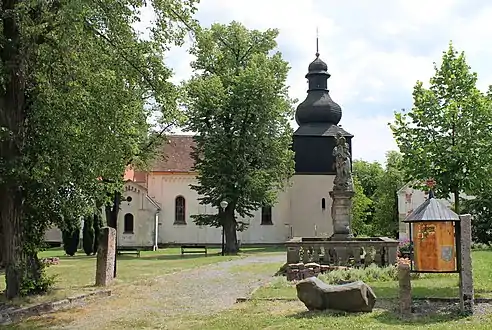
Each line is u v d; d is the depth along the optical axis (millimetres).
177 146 64812
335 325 12141
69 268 28828
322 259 24906
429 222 13648
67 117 17094
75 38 15883
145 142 36969
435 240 13602
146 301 17344
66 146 16906
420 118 18141
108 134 18094
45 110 16797
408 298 13383
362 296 13555
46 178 16844
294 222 61062
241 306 15398
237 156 45812
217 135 45469
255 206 48688
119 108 18250
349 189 29500
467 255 13250
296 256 25078
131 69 18297
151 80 18656
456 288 17594
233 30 49250
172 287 20562
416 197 52344
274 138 48188
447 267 13500
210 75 47281
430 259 13617
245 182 45875
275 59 48469
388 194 71375
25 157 15789
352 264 24328
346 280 19969
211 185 46344
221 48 48719
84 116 17516
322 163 61125
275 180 49844
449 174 17750
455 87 18031
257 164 48000
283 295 17016
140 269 28000
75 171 17859
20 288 16828
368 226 72625
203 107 45469
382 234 71375
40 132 16781
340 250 24672
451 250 13531
